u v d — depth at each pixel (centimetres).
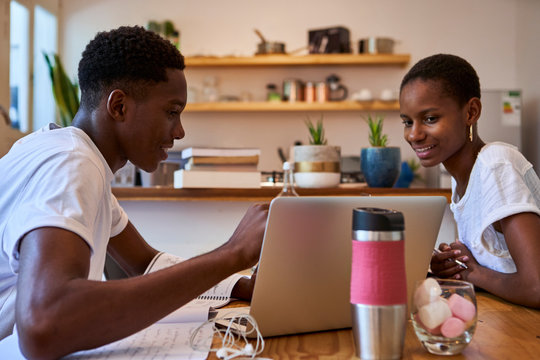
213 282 76
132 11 473
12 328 94
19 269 71
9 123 262
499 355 71
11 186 84
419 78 118
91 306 67
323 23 464
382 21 462
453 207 133
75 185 79
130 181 220
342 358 70
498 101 410
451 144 119
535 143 424
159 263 124
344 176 253
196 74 468
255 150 195
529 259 103
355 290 69
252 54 466
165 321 91
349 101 434
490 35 460
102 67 92
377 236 68
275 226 76
